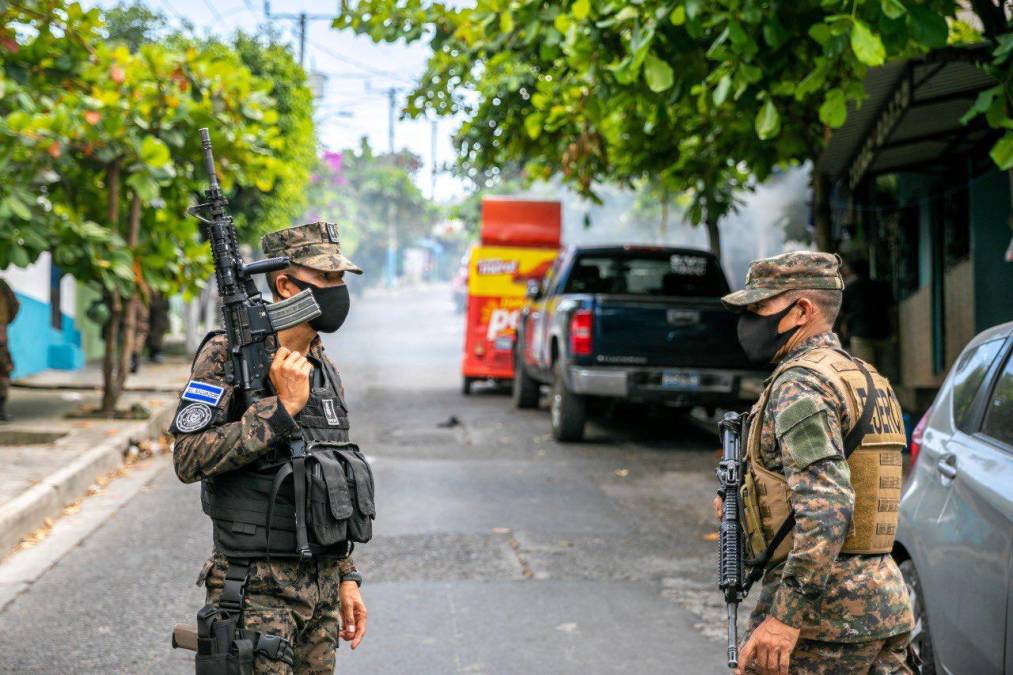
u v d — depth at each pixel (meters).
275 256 4.38
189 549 10.05
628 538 10.68
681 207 31.91
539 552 10.06
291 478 4.16
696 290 17.61
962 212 17.70
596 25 10.33
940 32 8.30
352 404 21.88
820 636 4.04
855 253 22.09
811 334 4.25
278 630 4.11
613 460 15.37
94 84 16.16
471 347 23.97
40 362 23.77
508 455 15.71
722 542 4.26
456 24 14.44
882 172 17.20
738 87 9.79
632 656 7.29
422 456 15.51
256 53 29.12
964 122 9.15
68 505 11.90
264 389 4.17
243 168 17.28
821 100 13.33
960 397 6.41
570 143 16.72
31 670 6.94
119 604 8.34
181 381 22.03
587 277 17.56
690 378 15.56
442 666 7.07
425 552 10.01
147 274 16.28
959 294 18.06
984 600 5.23
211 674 3.99
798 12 10.17
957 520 5.68
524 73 16.70
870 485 4.04
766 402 4.13
